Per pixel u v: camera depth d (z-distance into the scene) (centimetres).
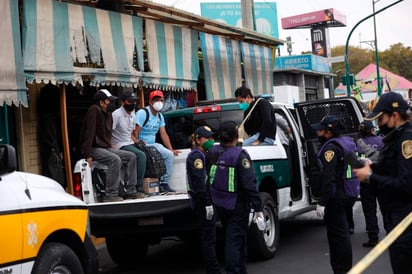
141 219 738
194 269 821
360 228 1069
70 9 928
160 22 1163
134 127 842
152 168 815
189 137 929
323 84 3372
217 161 625
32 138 1025
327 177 633
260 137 848
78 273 545
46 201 519
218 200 620
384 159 440
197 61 1281
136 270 846
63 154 1060
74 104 1113
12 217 470
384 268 743
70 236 558
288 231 1084
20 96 814
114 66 1011
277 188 865
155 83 1127
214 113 902
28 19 851
